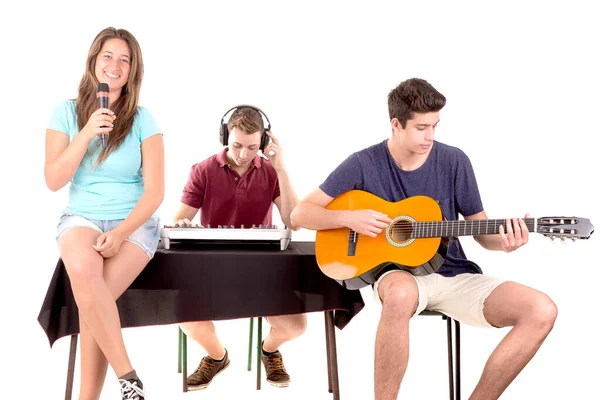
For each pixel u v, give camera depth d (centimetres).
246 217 354
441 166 297
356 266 292
